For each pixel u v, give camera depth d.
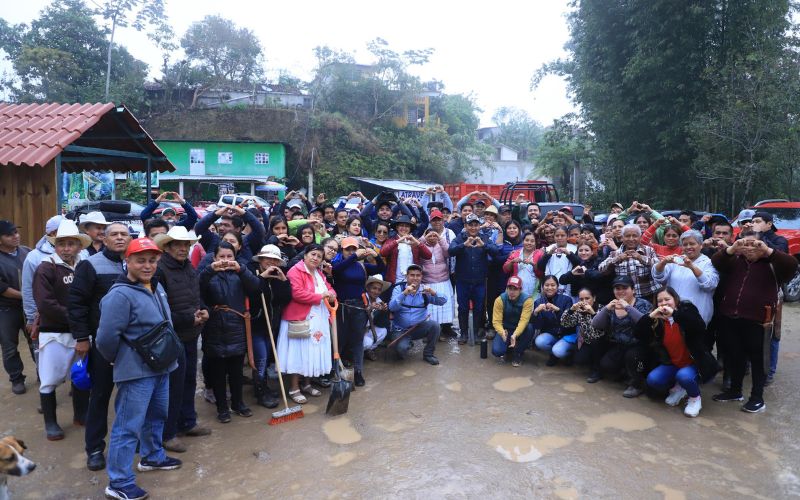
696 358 4.79
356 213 7.97
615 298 5.66
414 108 36.91
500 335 6.21
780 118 14.00
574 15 18.88
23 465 2.93
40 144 7.82
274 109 32.06
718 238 5.91
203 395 5.38
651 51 15.83
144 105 32.03
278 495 3.54
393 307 6.26
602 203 21.31
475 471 3.83
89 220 5.29
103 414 3.84
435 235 6.74
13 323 5.23
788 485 3.66
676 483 3.67
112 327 3.32
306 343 5.02
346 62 35.84
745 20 15.09
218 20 35.25
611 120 17.44
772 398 5.22
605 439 4.34
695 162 15.34
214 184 29.36
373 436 4.39
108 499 3.50
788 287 9.65
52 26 31.39
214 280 4.52
